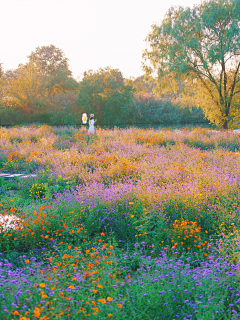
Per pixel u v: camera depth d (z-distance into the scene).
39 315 2.46
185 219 5.35
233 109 25.03
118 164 9.85
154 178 8.22
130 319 2.78
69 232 4.93
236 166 9.13
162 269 3.70
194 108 45.03
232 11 22.56
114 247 4.60
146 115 46.28
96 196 6.22
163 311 2.97
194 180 7.48
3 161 11.67
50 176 9.09
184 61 24.39
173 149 13.26
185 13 24.17
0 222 5.08
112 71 46.94
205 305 2.82
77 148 14.49
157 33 25.98
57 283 3.23
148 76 28.27
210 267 3.75
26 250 4.75
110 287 3.26
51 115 46.09
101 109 45.34
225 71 24.94
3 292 2.92
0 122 44.06
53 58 66.06
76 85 55.12
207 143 16.00
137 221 5.10
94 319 2.71
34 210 5.72
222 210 5.55
